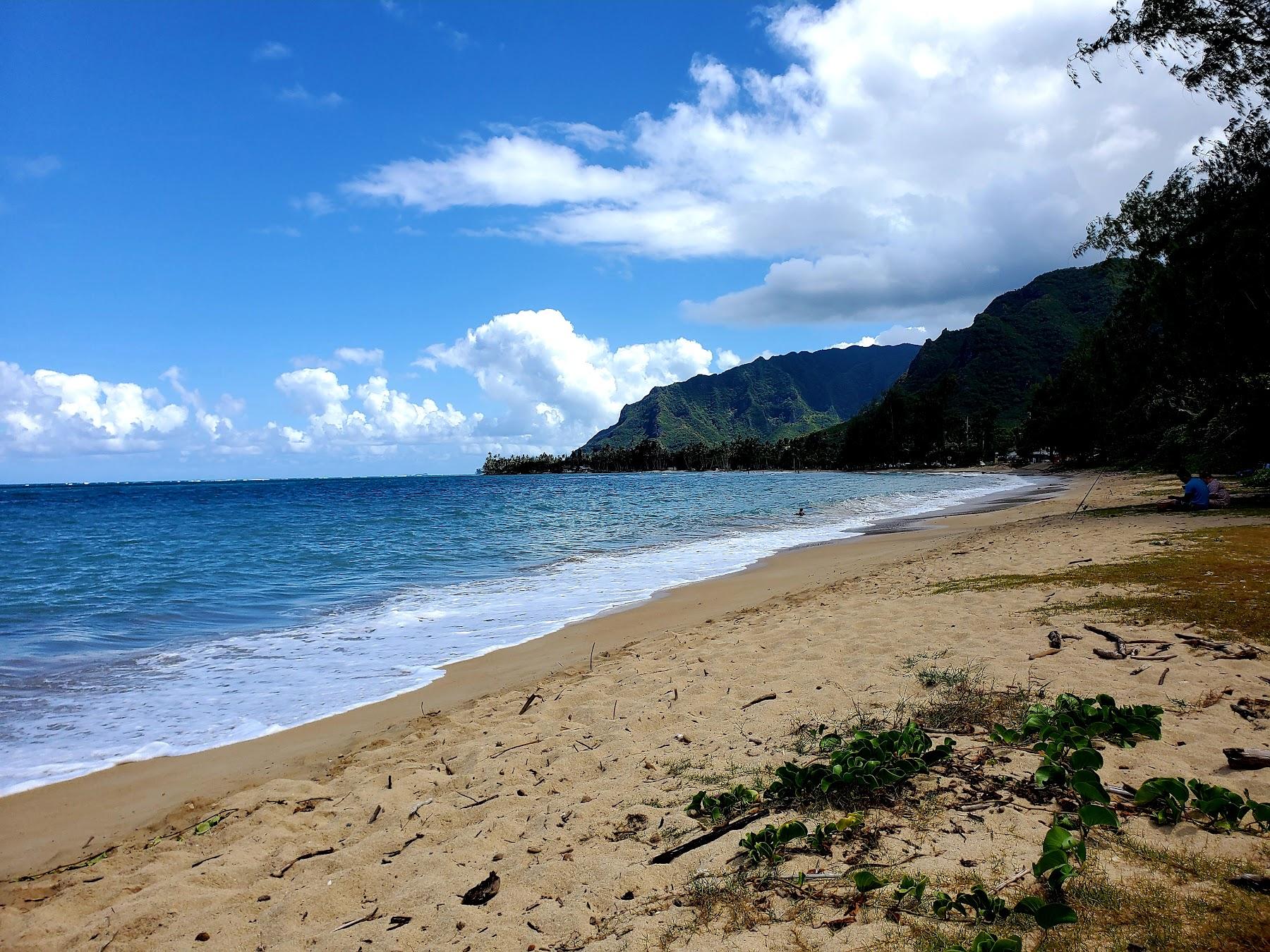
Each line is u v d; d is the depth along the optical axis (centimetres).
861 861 323
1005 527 1908
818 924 279
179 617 1207
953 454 12238
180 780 582
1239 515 1498
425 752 588
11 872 452
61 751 641
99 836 495
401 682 825
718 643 823
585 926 302
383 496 6519
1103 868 291
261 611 1246
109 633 1090
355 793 510
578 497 5359
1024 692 527
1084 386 6950
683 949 272
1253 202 1658
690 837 370
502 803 461
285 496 7162
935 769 409
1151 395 3038
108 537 2725
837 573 1375
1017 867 301
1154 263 2014
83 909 392
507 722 634
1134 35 1398
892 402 12912
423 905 342
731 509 3541
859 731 452
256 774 588
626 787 451
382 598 1352
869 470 13225
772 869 324
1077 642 643
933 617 806
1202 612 683
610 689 694
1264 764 368
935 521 2480
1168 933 245
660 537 2352
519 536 2466
